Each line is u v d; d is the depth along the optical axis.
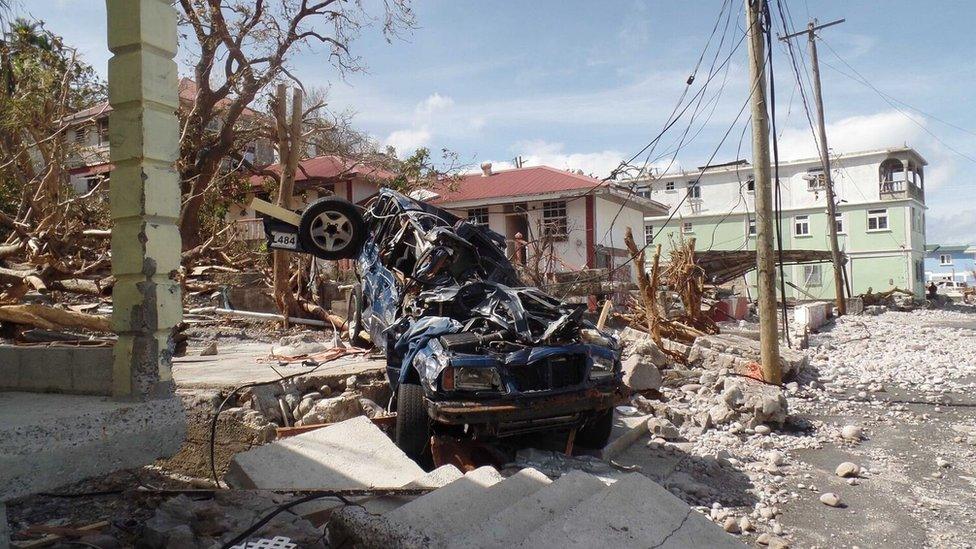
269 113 18.70
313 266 13.87
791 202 42.72
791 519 5.39
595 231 23.52
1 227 14.90
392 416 6.32
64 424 2.82
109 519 4.03
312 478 4.51
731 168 42.06
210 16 17.70
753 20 10.48
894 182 40.09
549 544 2.70
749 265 22.34
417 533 2.77
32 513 4.29
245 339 11.63
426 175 20.56
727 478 6.32
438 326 6.00
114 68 3.32
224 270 16.56
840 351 15.12
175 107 3.46
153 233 3.29
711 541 3.01
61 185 13.92
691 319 14.30
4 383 3.61
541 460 6.00
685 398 9.09
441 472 4.48
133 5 3.27
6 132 11.75
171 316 3.38
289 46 18.31
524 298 6.46
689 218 43.22
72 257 13.27
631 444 7.05
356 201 24.09
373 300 7.86
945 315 27.30
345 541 3.04
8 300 9.23
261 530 3.37
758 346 11.98
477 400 5.50
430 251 7.16
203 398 5.99
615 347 6.30
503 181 26.14
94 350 3.36
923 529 5.19
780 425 8.09
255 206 9.20
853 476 6.45
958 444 7.58
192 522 3.49
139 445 3.14
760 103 10.45
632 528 2.93
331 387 6.98
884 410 9.31
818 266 41.88
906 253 40.03
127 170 3.29
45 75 11.35
